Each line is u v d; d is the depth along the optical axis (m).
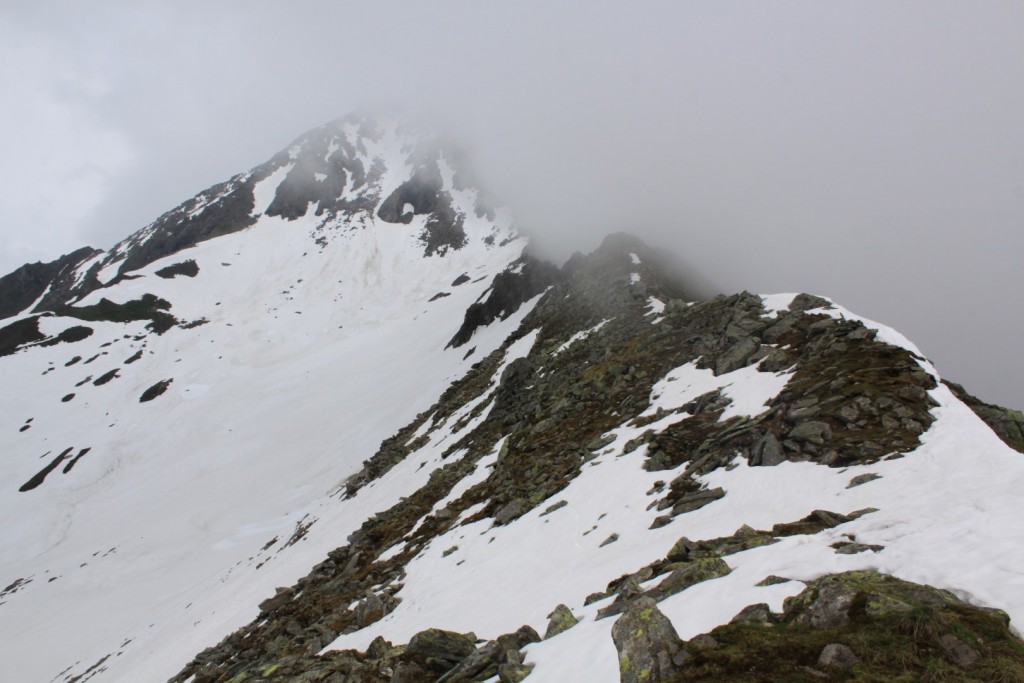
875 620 8.02
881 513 12.63
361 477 59.34
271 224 192.00
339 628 24.80
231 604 40.62
